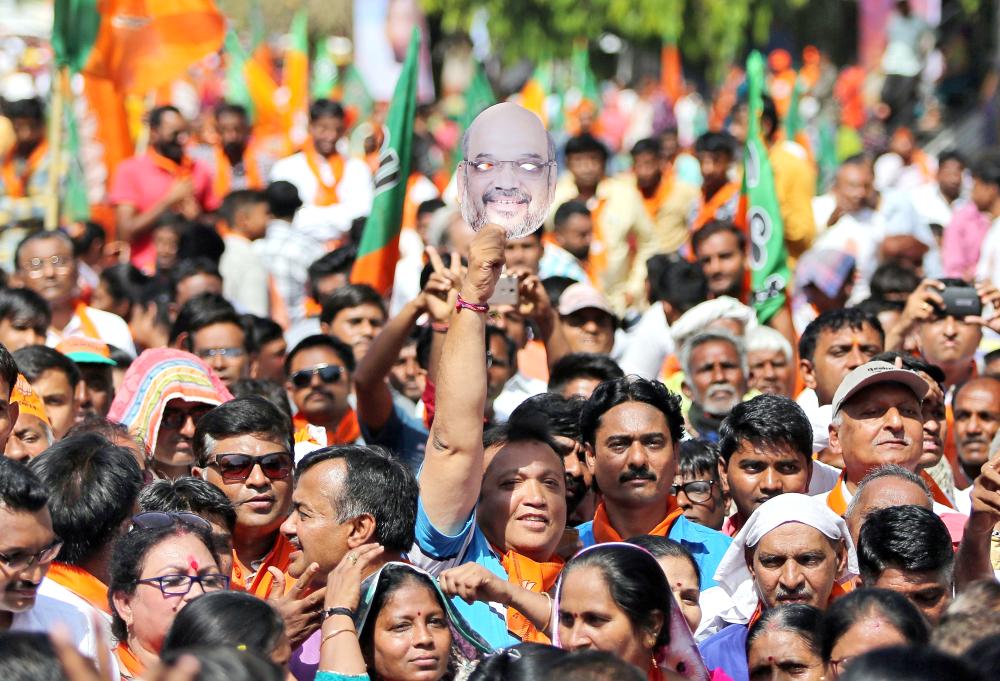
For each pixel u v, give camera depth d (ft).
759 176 100.01
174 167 124.88
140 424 68.69
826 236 130.93
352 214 132.98
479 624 53.98
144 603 48.01
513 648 41.83
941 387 71.20
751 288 101.09
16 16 211.82
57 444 53.67
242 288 113.09
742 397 81.25
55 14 110.42
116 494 52.39
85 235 110.73
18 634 36.22
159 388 69.31
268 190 123.13
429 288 67.15
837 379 77.51
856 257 128.77
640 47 294.46
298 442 76.48
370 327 89.97
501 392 81.25
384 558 52.60
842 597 46.60
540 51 276.82
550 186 57.67
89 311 95.66
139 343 99.30
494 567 56.49
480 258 55.21
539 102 214.48
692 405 81.71
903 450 64.08
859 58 303.07
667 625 47.96
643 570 47.50
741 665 54.95
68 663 32.50
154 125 124.67
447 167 199.52
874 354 77.61
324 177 135.44
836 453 73.46
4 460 46.93
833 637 45.78
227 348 82.69
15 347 81.76
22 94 166.61
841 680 35.27
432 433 55.31
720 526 69.46
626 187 131.44
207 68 212.02
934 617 52.80
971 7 253.85
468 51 272.92
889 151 197.77
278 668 37.04
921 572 52.49
